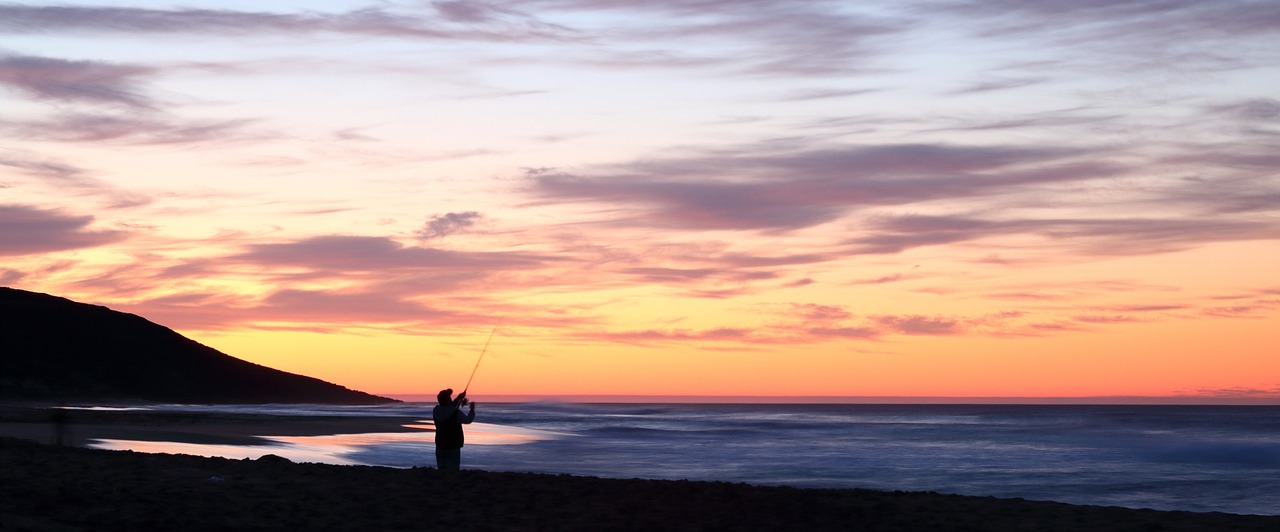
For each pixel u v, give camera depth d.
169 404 116.56
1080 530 8.66
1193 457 31.77
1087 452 34.53
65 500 9.02
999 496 20.38
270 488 10.12
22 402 98.12
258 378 148.25
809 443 39.47
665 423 66.56
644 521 9.09
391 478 11.07
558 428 53.62
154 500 9.23
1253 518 9.19
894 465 27.66
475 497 10.04
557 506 9.71
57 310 128.50
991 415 107.56
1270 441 40.25
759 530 8.78
